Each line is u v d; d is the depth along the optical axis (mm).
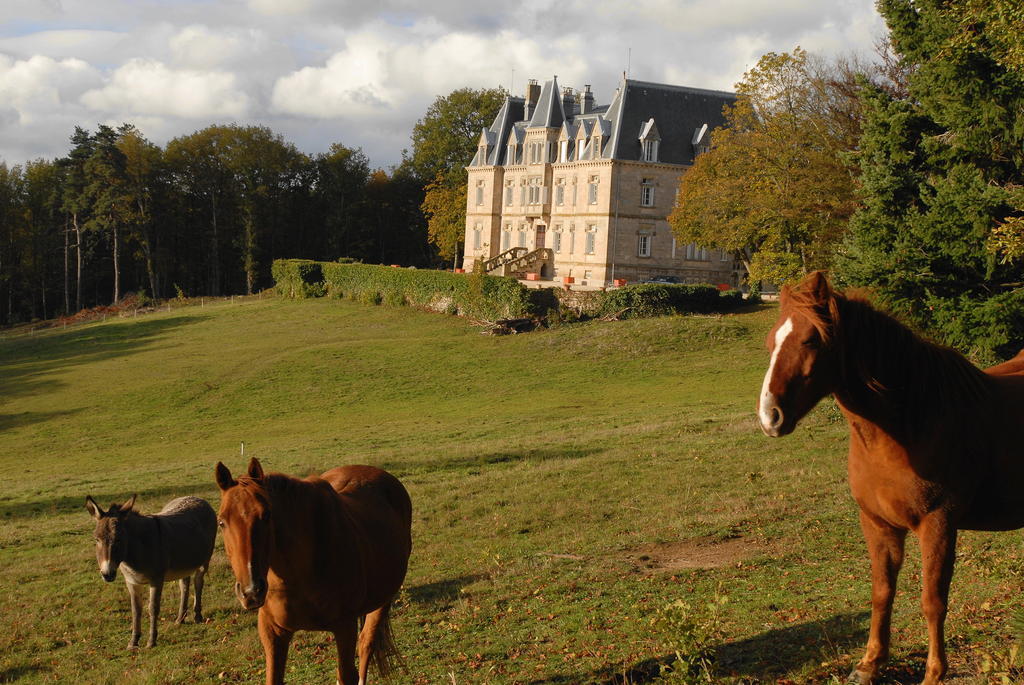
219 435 40562
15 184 117438
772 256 50500
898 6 23266
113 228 106250
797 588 10391
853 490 6605
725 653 8188
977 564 10023
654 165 80312
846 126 46125
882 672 6699
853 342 6012
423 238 125250
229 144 113625
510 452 26984
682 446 24844
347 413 43312
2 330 95812
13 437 42562
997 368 7773
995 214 19797
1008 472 6391
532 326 57656
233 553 6148
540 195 87438
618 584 11961
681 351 49156
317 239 125062
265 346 61469
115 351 64750
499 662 9242
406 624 11492
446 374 49344
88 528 20875
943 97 21562
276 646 7031
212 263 117000
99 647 12469
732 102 85688
